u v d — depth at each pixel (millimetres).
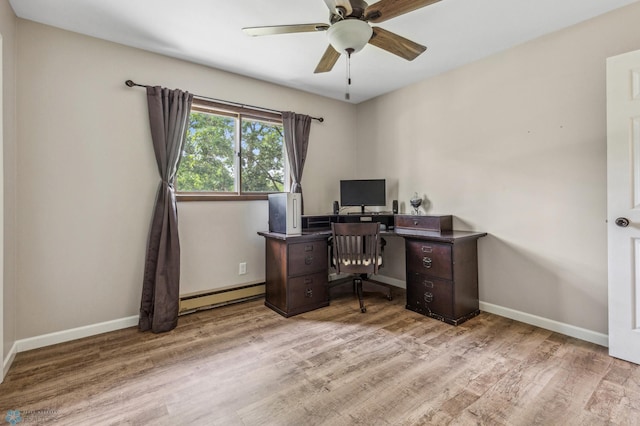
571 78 2318
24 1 1990
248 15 2164
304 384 1771
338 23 1746
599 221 2213
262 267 3416
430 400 1618
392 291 3613
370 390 1709
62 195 2332
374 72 3160
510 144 2680
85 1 2004
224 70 3084
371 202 3635
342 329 2531
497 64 2748
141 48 2637
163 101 2686
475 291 2840
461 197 3061
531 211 2562
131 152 2613
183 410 1558
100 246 2490
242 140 3303
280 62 2906
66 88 2340
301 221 3168
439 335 2398
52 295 2299
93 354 2135
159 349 2205
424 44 2574
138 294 2654
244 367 1956
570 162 2340
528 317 2598
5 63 1924
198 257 2990
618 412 1504
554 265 2439
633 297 1943
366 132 4078
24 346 2188
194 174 3016
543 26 2320
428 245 2777
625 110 1949
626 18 2062
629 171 1944
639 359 1916
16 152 2152
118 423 1470
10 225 2037
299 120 3566
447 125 3162
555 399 1609
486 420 1465
